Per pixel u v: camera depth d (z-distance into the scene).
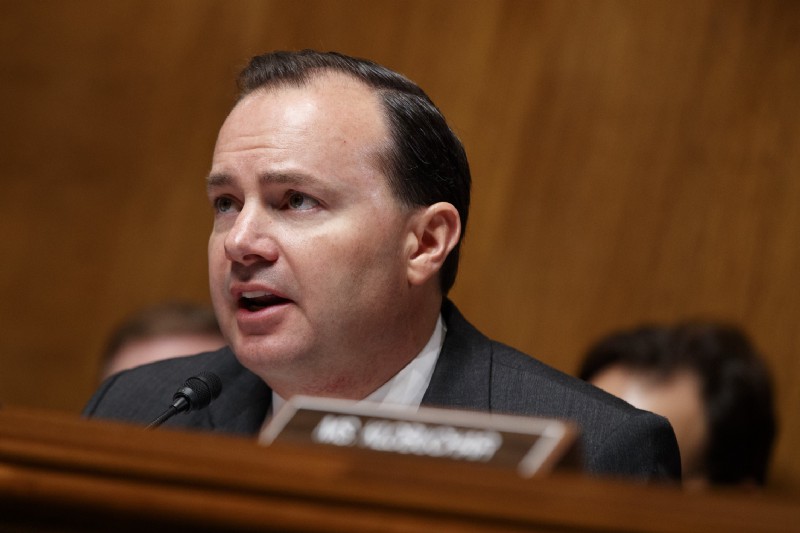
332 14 11.02
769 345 9.86
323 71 4.31
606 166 10.32
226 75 11.33
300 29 11.08
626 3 10.39
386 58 10.83
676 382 6.08
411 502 2.28
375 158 4.20
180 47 11.45
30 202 11.59
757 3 10.14
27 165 11.64
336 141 4.15
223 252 4.18
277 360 4.13
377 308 4.21
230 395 4.78
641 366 6.16
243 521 2.36
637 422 4.27
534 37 10.55
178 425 4.76
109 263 11.41
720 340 6.15
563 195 10.38
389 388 4.43
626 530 2.21
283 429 2.86
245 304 4.19
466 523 2.27
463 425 2.74
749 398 6.05
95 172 11.53
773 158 10.03
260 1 11.22
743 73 10.13
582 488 2.29
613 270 10.22
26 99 11.70
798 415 9.69
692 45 10.24
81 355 11.35
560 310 10.30
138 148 11.48
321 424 2.85
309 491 2.32
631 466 4.20
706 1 10.24
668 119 10.23
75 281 11.45
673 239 10.12
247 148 4.14
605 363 6.28
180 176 11.37
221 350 5.12
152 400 4.96
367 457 2.41
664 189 10.20
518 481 2.30
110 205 11.48
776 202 9.99
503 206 10.48
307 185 4.08
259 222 4.09
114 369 6.74
